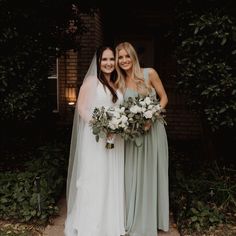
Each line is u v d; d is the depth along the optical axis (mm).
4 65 4102
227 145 6262
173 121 8625
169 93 8617
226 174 5383
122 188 3658
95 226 3496
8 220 4023
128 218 3703
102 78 3561
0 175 4695
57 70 8844
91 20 8500
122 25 9469
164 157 3709
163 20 9086
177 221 4055
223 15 3666
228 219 4066
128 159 3684
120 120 3332
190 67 3842
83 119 3586
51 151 5434
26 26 4305
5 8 3988
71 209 3855
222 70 3650
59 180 4672
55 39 5195
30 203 4016
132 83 3672
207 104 3904
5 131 7102
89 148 3529
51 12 4789
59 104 9016
